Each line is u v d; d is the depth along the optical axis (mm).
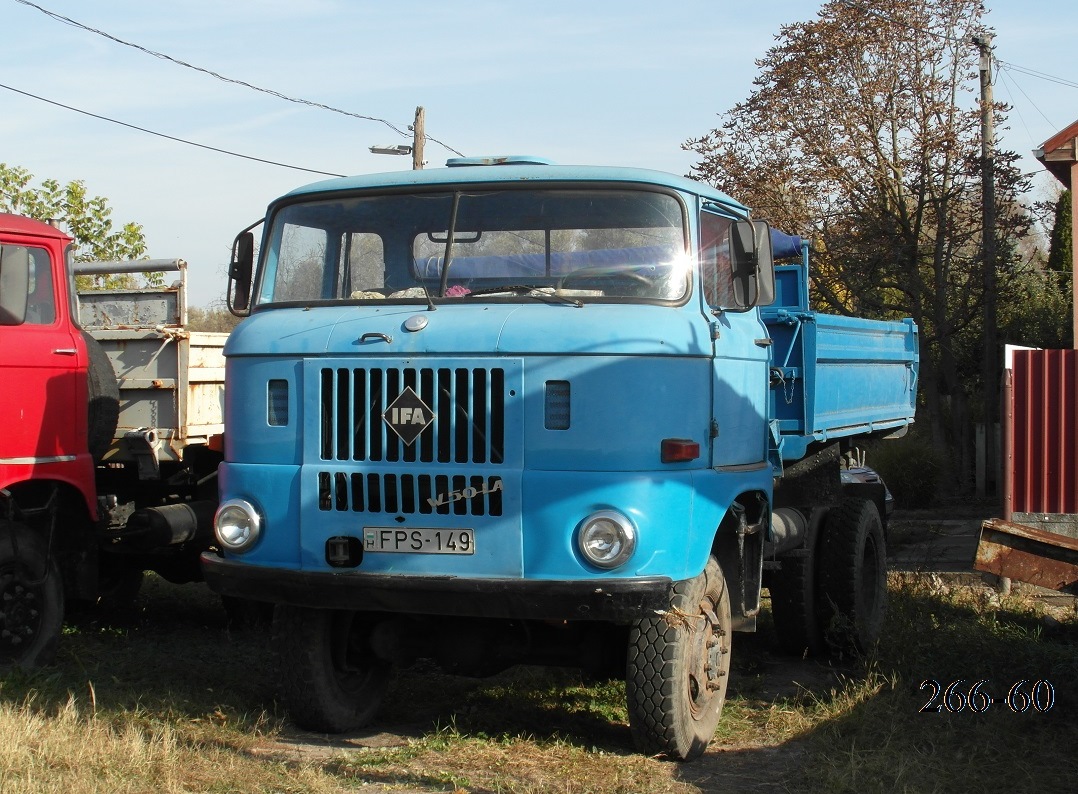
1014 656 7133
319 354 5711
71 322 7785
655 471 5449
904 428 10758
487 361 5469
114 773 5266
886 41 22172
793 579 8125
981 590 10133
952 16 22141
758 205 22953
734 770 5742
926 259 22656
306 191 6461
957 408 22062
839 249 22344
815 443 8367
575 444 5387
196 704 6602
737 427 6324
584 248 5980
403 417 5531
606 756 5781
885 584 8906
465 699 6965
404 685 7281
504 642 6102
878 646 7602
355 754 5812
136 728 6000
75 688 6820
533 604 5316
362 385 5648
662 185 6023
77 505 7828
